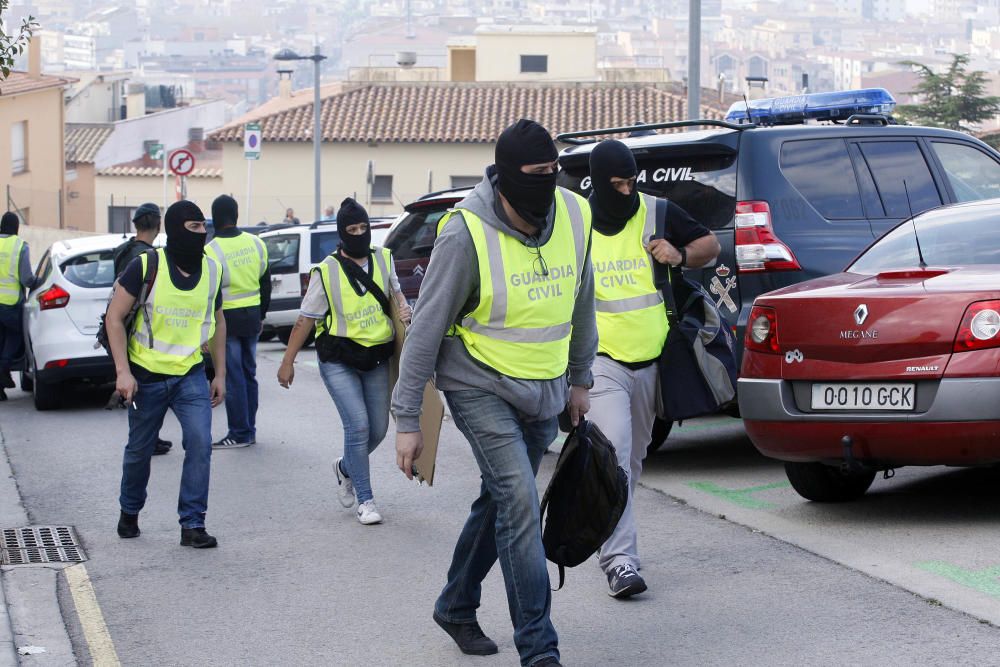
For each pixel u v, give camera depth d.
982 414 6.46
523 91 50.12
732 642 5.48
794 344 7.00
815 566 6.45
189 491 7.53
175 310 7.54
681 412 6.23
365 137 47.19
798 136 8.80
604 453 5.18
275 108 53.44
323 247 20.06
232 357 10.55
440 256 4.89
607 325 6.17
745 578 6.32
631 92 50.06
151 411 7.60
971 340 6.49
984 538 6.73
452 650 5.62
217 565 7.14
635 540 6.21
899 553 6.56
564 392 5.17
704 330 6.32
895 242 7.75
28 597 6.63
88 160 55.94
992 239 7.44
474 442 5.00
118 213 55.53
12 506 8.77
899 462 6.77
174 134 66.44
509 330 4.94
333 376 8.04
